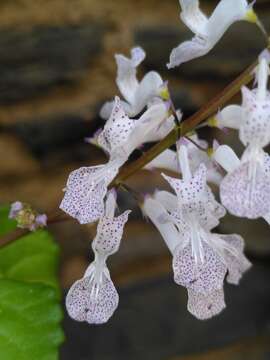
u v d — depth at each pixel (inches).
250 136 3.6
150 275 7.2
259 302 7.4
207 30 4.0
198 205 3.7
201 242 3.8
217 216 3.8
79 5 6.3
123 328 7.0
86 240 6.8
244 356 7.4
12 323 4.2
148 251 7.1
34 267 5.0
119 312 7.0
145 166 4.3
